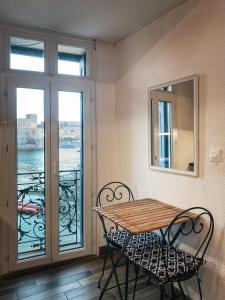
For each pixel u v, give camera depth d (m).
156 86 2.46
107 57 3.07
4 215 2.58
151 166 2.55
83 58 2.97
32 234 2.75
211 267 1.97
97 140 3.04
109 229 2.98
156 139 2.49
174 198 2.31
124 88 2.97
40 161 2.75
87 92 2.96
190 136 2.11
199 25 2.02
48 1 2.15
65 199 2.90
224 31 1.83
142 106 2.68
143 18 2.46
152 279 2.46
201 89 2.02
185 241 2.17
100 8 2.27
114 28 2.68
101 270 2.68
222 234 1.88
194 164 2.07
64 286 2.39
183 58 2.17
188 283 2.18
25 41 2.67
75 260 2.89
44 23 2.56
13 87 2.58
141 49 2.67
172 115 2.28
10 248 2.61
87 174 2.98
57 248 2.82
